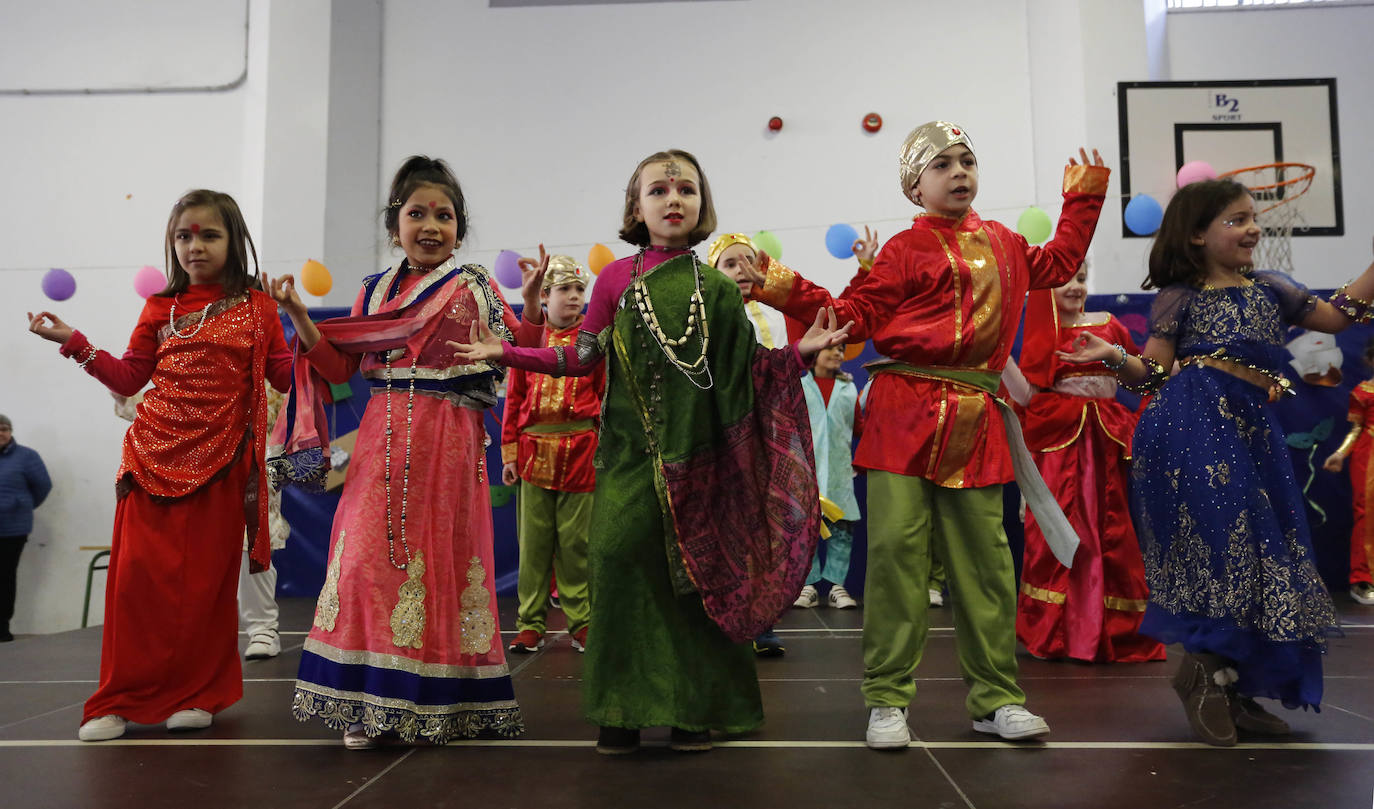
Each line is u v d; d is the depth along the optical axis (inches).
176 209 103.0
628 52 281.6
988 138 271.7
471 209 278.5
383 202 277.4
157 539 96.4
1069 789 71.1
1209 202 91.4
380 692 84.1
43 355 271.1
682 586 81.0
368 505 88.6
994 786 72.0
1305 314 91.7
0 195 277.4
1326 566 206.5
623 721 80.6
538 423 149.6
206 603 97.8
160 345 102.5
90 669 134.0
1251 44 275.1
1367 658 128.1
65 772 79.4
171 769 80.0
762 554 83.5
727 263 140.7
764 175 275.1
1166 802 67.9
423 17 284.5
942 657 134.0
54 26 282.4
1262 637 83.6
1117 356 90.4
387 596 86.5
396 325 91.7
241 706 107.4
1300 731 88.9
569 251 277.0
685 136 278.1
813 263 272.1
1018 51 273.6
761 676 121.9
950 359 86.8
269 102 263.3
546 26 283.3
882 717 83.7
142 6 281.7
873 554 86.7
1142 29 264.1
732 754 82.2
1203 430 87.7
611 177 278.2
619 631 82.1
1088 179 95.4
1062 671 126.6
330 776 77.2
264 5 271.9
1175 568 88.1
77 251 275.4
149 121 278.7
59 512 265.4
